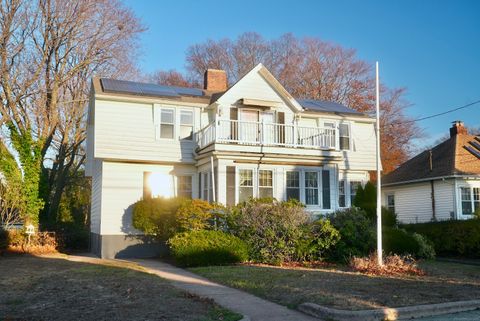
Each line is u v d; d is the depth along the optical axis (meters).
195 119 22.31
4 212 22.42
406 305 8.94
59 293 10.27
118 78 31.72
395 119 47.62
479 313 8.94
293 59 50.50
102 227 20.33
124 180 20.98
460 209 25.84
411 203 29.39
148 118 21.41
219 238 16.48
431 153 28.80
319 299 9.48
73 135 33.75
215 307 8.76
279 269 14.76
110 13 29.81
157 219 19.30
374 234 17.91
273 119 23.27
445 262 18.61
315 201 22.11
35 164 23.94
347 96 48.06
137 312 8.20
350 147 25.42
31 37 26.69
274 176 21.34
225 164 20.06
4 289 10.90
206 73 27.08
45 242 23.02
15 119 25.52
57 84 28.34
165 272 14.48
